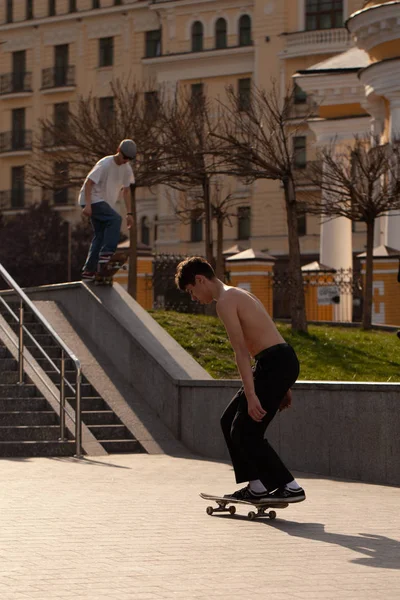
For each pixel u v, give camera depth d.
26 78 97.44
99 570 7.65
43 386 17.77
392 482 13.52
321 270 41.81
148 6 89.75
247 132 35.03
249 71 84.00
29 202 96.19
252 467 10.28
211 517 10.29
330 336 26.91
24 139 97.50
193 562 7.99
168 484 12.91
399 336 15.88
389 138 39.66
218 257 38.41
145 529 9.51
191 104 42.78
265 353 10.30
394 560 8.14
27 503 11.09
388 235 42.22
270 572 7.64
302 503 11.52
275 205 83.06
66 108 95.62
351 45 79.56
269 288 40.94
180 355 18.25
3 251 83.62
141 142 39.97
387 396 13.63
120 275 42.50
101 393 18.19
